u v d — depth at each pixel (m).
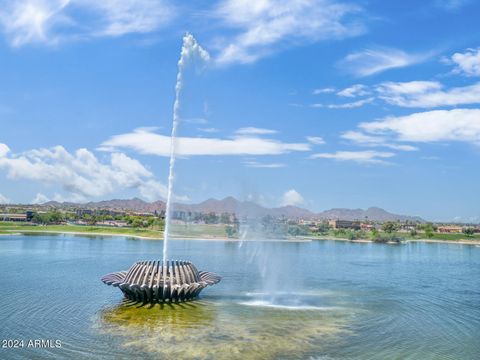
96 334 31.05
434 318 40.94
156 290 39.41
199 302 42.00
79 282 55.59
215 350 28.11
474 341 32.88
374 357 28.48
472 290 61.44
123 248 128.25
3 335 30.81
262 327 34.06
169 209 42.00
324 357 27.84
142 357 26.53
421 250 168.12
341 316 39.78
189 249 133.88
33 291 48.38
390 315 41.25
